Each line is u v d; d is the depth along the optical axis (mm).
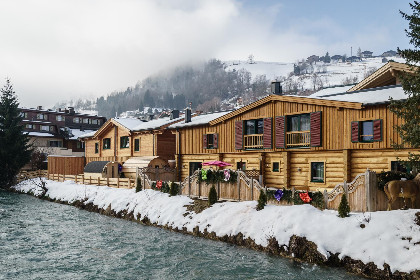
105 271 14398
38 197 36062
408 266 12219
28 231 21188
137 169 28266
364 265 13078
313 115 23234
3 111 48094
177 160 33062
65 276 13867
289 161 24906
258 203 18500
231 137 28484
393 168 20156
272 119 25594
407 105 14805
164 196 24750
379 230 13922
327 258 13984
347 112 21828
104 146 45938
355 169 21688
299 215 16312
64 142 70438
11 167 46406
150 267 14797
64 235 20203
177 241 18469
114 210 26000
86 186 34312
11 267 14883
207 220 19609
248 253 15977
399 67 22469
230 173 21156
